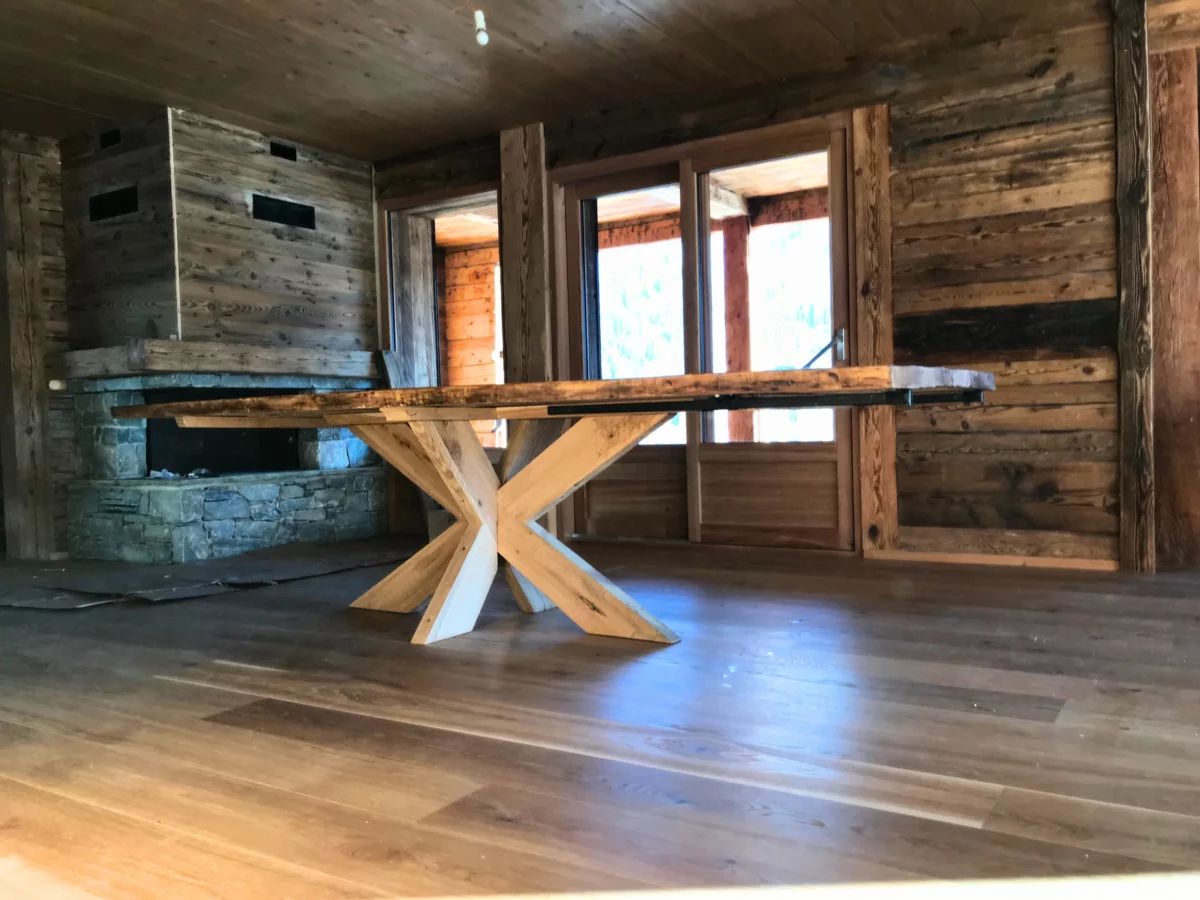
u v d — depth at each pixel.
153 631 3.25
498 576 4.19
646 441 5.30
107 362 4.79
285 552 5.04
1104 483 3.98
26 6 3.64
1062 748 1.93
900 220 4.36
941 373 2.38
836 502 4.63
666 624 3.16
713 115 4.80
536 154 5.29
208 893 1.42
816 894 1.37
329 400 2.90
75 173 5.21
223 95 4.67
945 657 2.64
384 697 2.42
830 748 1.96
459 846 1.56
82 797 1.80
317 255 5.60
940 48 4.22
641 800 1.72
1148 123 3.79
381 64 4.33
